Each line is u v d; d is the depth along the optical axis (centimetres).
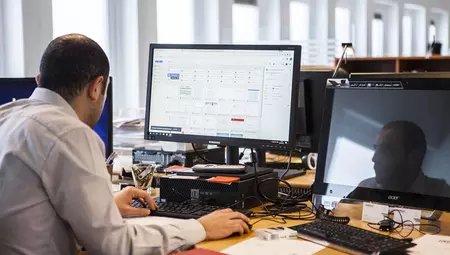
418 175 161
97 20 391
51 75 143
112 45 409
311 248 140
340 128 177
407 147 164
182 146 237
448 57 509
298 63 184
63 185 130
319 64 677
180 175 192
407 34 812
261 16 609
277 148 187
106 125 215
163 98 205
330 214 173
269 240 147
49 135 133
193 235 143
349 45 271
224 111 195
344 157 175
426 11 815
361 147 172
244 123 192
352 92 177
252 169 195
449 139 158
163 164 242
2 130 139
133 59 420
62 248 135
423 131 162
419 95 164
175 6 476
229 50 194
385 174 166
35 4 323
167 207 176
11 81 205
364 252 132
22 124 136
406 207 161
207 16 528
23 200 132
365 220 167
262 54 189
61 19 353
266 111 189
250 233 155
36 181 132
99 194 133
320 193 177
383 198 165
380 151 168
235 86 193
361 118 173
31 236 131
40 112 138
